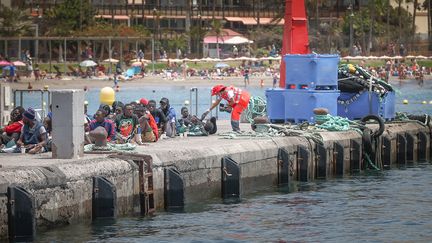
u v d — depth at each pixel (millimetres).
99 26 167375
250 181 42062
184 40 180500
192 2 194750
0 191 29578
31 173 30859
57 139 35406
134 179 35312
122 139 40281
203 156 39031
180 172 37688
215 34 182375
